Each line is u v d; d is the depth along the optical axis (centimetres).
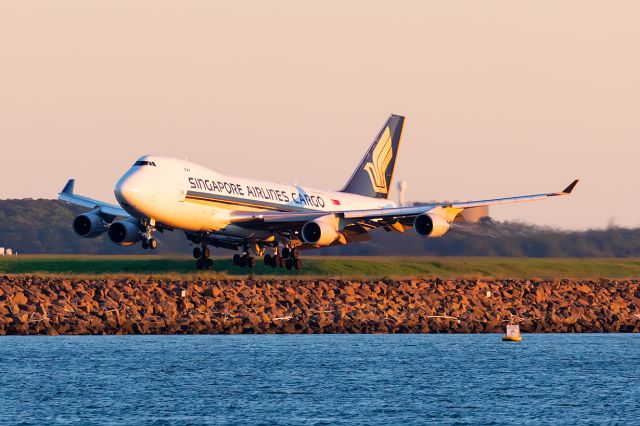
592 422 16475
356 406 17475
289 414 16888
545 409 17338
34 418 16562
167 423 16288
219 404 17600
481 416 16812
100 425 16150
